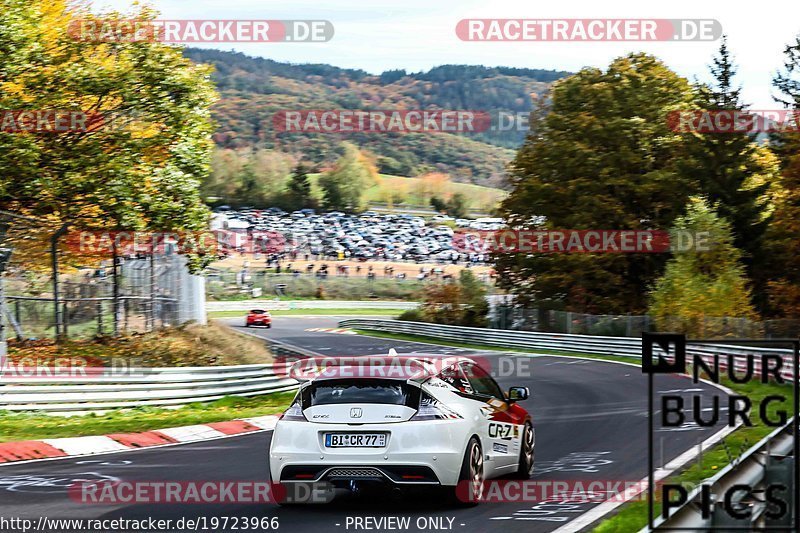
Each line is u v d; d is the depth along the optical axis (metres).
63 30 91.69
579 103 185.00
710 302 136.38
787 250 164.62
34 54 87.12
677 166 172.62
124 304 96.81
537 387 90.00
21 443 48.09
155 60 94.94
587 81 185.00
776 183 169.38
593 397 78.00
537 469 39.62
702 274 143.00
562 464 41.09
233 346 100.56
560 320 152.12
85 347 84.50
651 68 187.12
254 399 78.62
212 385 74.19
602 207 174.38
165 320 102.81
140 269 101.31
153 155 98.75
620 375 101.38
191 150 98.88
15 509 30.77
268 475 38.66
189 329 100.56
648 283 177.62
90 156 89.62
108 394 65.19
